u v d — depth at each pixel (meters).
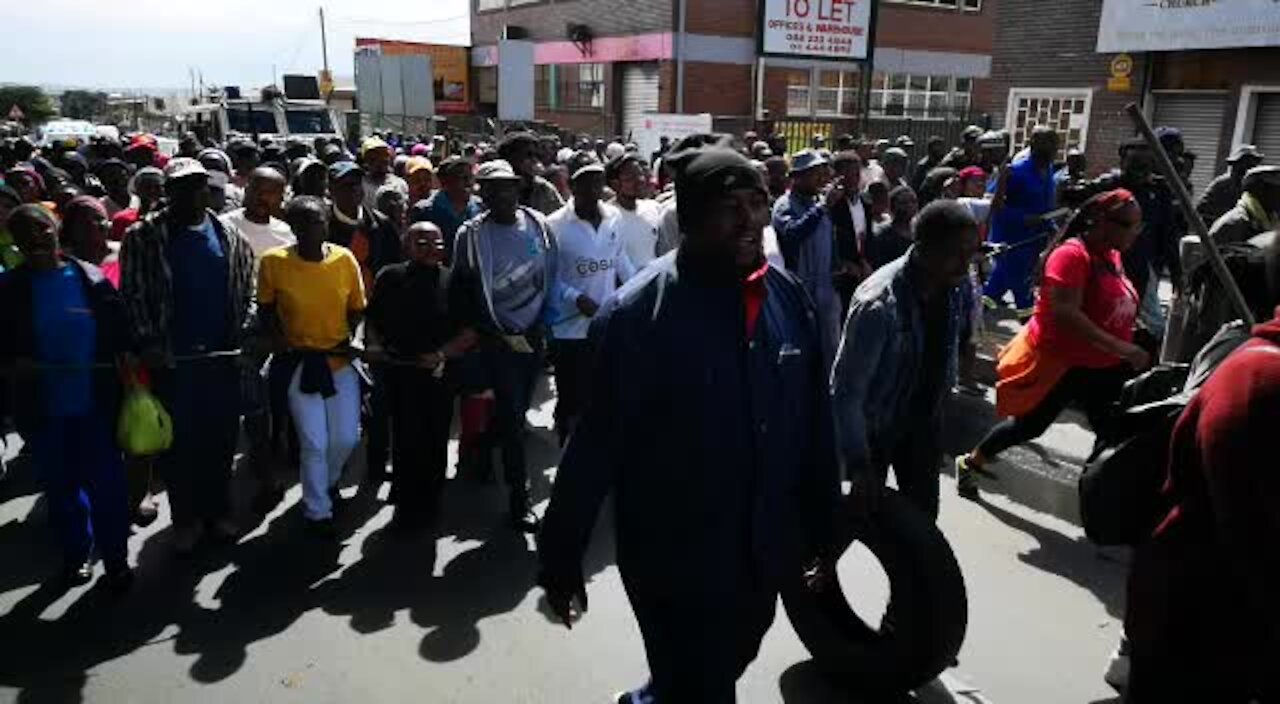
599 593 4.23
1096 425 2.56
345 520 5.05
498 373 4.82
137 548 4.71
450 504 5.26
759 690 3.50
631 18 26.05
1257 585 1.71
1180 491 1.98
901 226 6.56
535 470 5.76
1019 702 3.41
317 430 4.73
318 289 4.66
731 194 2.19
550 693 3.50
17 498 5.38
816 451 2.56
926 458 3.53
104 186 7.79
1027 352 4.74
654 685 2.59
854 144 11.89
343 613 4.07
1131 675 2.13
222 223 4.59
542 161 12.39
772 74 25.53
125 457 4.87
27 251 4.08
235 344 4.61
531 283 4.88
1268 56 11.76
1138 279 6.37
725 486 2.32
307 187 6.54
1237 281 2.54
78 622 3.99
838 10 18.47
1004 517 4.96
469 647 3.80
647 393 2.30
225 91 20.67
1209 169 12.68
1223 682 1.95
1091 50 13.73
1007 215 8.27
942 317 3.35
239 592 4.26
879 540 3.24
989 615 4.00
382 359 4.77
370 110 26.89
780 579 2.53
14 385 4.12
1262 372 1.71
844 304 6.62
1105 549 4.60
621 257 5.68
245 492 5.41
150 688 3.53
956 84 28.31
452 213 6.62
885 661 3.27
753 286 2.29
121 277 4.34
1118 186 6.32
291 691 3.51
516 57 21.47
